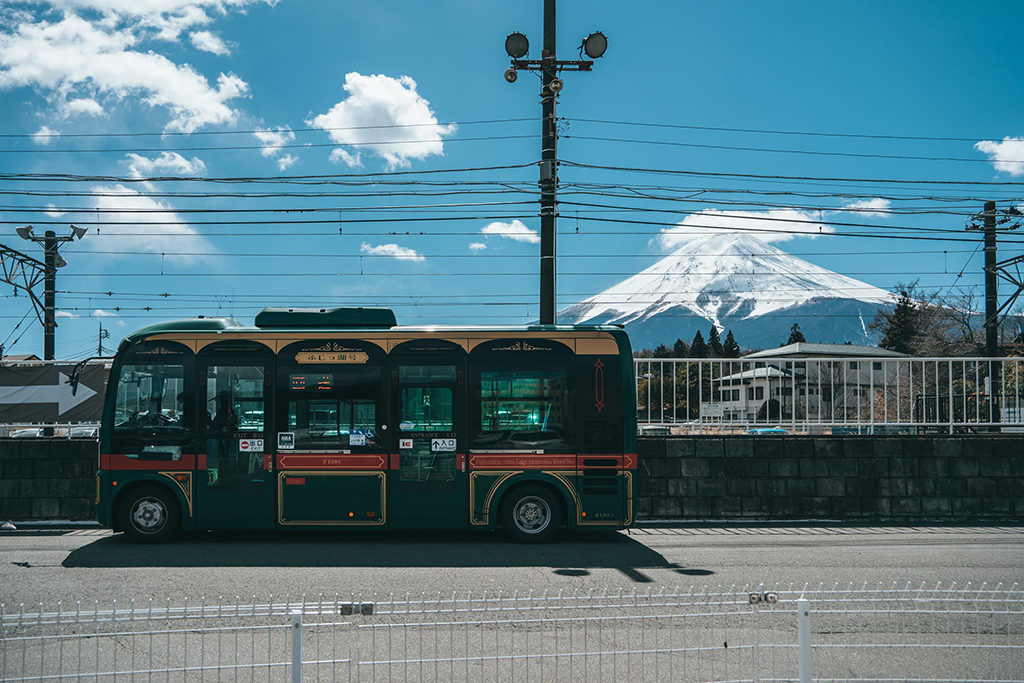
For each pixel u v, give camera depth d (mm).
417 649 5559
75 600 7258
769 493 13219
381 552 10055
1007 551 10133
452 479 10805
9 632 6113
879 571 8703
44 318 25828
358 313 11250
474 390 10922
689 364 13953
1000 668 5227
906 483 13203
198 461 10789
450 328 11055
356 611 3539
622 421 10859
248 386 10922
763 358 13875
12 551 10133
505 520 10820
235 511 10742
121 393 10898
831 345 43625
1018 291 22406
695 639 5836
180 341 10984
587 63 15312
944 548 10391
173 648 5629
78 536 11539
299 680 3402
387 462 10812
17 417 14867
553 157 15328
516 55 15250
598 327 11094
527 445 10828
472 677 4852
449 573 8641
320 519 10773
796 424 13734
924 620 6531
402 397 10914
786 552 10062
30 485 12992
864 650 5594
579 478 10789
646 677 4926
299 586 7914
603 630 6098
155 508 10789
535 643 5746
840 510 13180
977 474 13180
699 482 13219
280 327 11227
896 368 13859
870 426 13688
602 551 10141
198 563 9250
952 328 41125
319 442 10836
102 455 10789
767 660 5332
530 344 11008
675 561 9391
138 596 7414
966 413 13727
